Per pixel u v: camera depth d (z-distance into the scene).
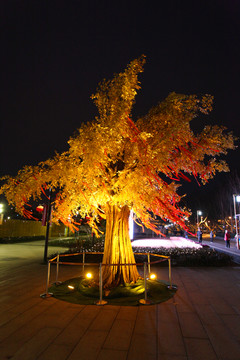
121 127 6.48
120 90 6.77
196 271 9.66
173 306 5.46
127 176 6.14
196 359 3.32
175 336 4.00
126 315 4.93
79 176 6.67
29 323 4.58
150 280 7.44
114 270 6.75
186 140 7.05
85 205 7.23
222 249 19.98
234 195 21.22
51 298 6.16
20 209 6.88
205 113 6.94
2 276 9.02
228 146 7.05
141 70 6.73
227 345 3.71
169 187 6.54
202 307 5.39
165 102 6.87
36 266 11.26
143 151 6.30
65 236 37.94
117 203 6.61
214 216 54.53
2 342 3.84
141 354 3.45
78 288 6.83
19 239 27.12
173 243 25.17
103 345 3.71
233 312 5.09
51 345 3.72
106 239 7.20
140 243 25.22
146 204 6.53
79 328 4.33
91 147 5.87
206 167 7.20
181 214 6.52
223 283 7.64
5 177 6.81
